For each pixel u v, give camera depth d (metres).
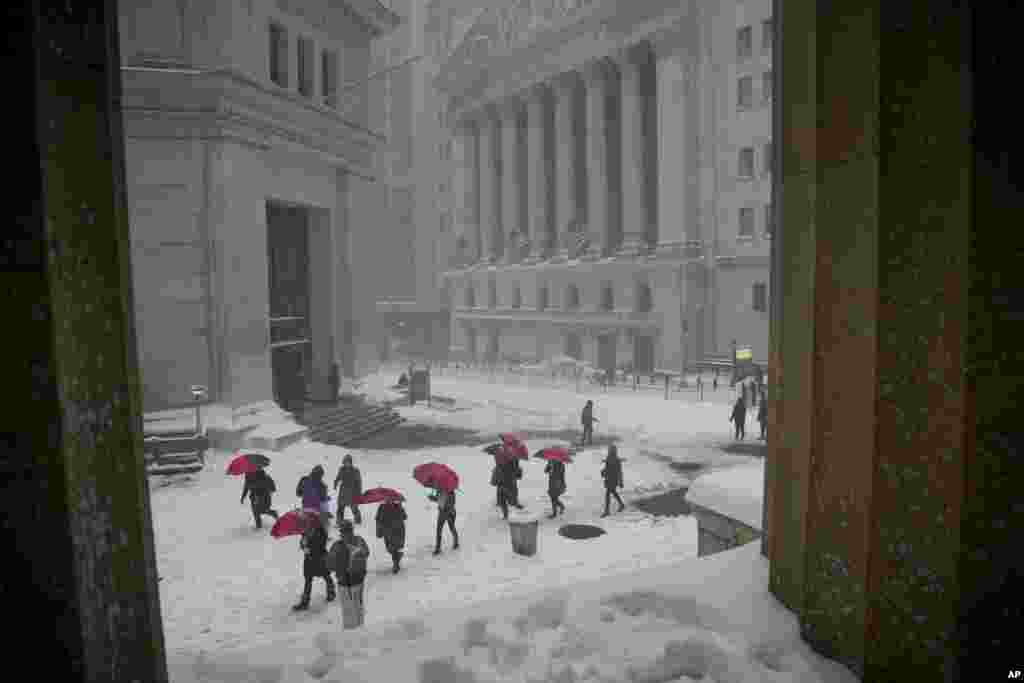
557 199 53.19
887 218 3.37
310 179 26.42
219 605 10.12
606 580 5.07
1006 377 3.22
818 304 3.88
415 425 27.98
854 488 3.63
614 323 47.34
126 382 3.28
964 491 3.18
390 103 73.25
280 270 26.92
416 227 73.06
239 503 15.84
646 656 3.99
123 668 3.17
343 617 9.03
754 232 40.41
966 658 3.23
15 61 2.68
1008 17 3.12
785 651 3.98
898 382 3.39
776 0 5.03
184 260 21.22
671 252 43.44
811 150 4.00
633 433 25.52
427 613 4.64
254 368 22.69
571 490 17.17
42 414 2.74
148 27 20.52
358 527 13.88
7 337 2.71
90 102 3.10
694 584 4.92
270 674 3.96
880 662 3.51
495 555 12.20
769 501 5.34
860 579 3.59
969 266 3.12
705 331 43.16
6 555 2.74
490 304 60.69
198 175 21.19
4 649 2.75
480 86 60.22
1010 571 3.28
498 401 34.59
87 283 3.03
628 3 44.69
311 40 25.75
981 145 3.11
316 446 21.89
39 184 2.71
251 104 22.20
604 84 49.22
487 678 3.88
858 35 3.50
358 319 30.17
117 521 3.18
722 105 41.62
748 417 28.03
